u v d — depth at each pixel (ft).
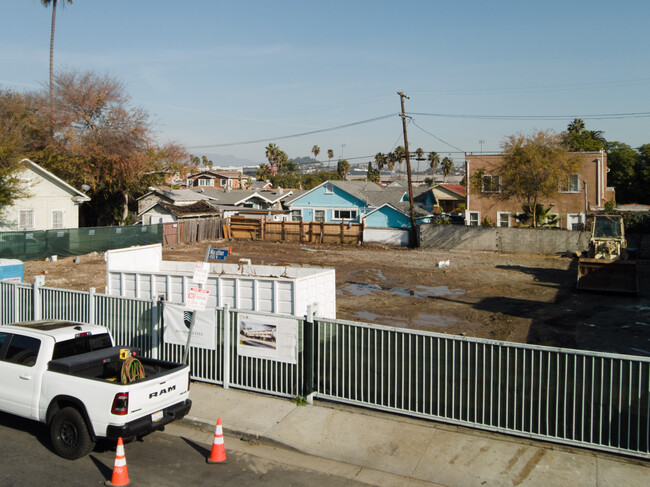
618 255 71.36
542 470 22.22
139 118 133.69
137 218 149.59
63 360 24.64
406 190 173.17
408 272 84.12
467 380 25.82
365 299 63.26
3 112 118.83
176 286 42.24
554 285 72.74
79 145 123.44
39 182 98.07
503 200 117.08
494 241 110.63
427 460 23.48
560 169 108.37
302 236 131.44
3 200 87.20
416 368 27.04
